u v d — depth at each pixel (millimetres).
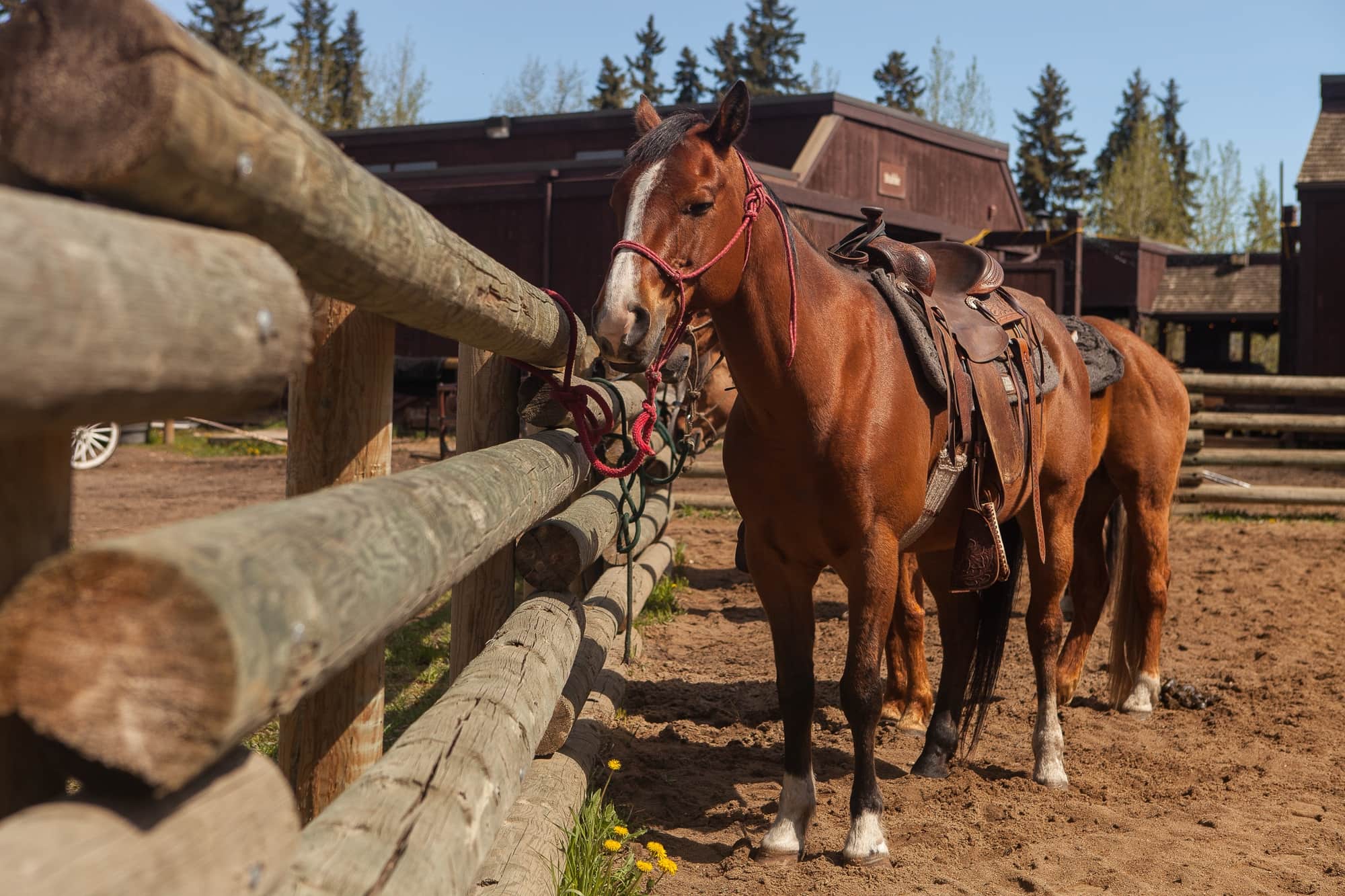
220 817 1037
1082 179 60281
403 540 1454
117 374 919
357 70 50281
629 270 2652
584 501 4258
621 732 4316
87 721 934
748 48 61562
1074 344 4492
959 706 4023
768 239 2939
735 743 4184
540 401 3402
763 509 3152
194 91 1132
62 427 1051
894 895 2891
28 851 833
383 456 2492
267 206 1320
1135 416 4816
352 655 1279
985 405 3467
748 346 2965
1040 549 3873
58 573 933
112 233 945
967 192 17719
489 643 2865
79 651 935
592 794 3166
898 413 3078
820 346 2984
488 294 2445
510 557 3662
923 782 3857
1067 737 4461
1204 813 3555
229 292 1094
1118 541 4977
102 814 932
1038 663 4035
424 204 16141
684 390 5930
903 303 3336
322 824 1491
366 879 1341
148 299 950
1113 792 3791
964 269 4066
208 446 16141
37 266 818
